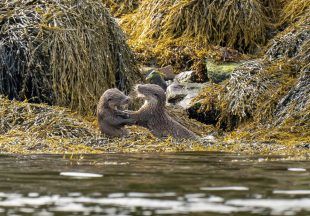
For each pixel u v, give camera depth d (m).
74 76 54.91
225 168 33.81
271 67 56.69
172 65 63.09
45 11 57.28
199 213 24.06
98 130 49.56
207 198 26.28
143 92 50.59
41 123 47.53
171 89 58.16
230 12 64.88
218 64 60.69
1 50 54.94
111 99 49.22
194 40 64.62
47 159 37.12
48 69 54.94
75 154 39.75
